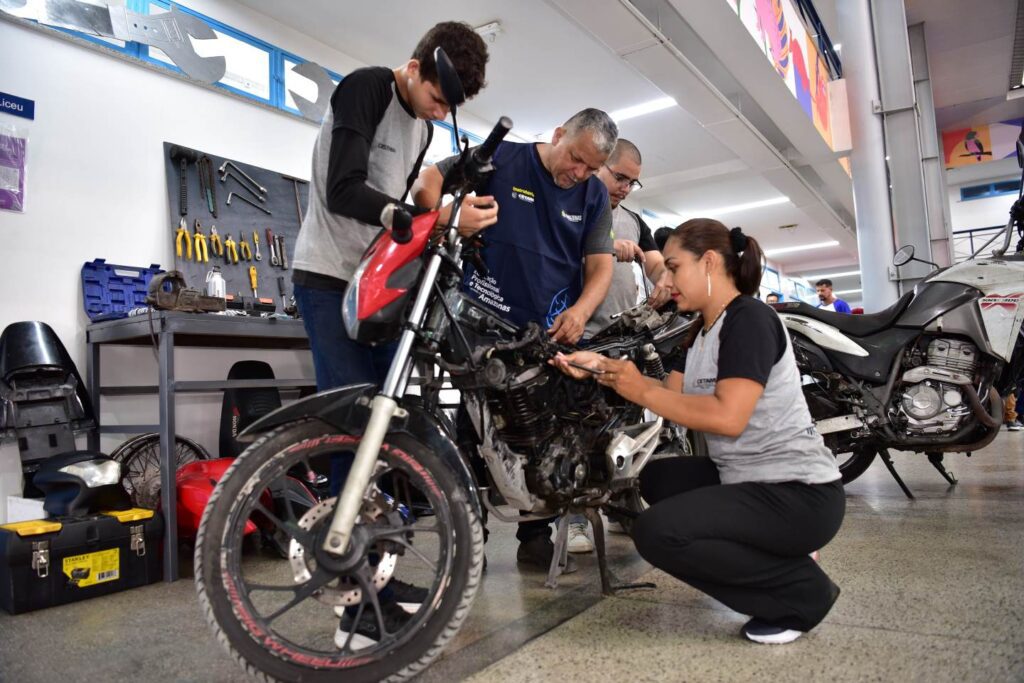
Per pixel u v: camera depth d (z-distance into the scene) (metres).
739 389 1.35
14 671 1.43
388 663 1.13
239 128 3.77
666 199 9.20
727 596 1.38
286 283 3.58
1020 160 3.84
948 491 3.13
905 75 5.71
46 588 1.91
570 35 4.82
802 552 1.37
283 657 1.09
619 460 1.73
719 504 1.37
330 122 1.53
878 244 5.74
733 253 1.51
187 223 3.31
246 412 3.02
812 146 6.53
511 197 1.75
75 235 2.97
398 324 1.25
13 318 2.75
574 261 1.83
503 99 5.77
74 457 2.17
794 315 2.92
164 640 1.61
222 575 1.08
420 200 1.88
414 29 4.49
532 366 1.49
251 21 4.01
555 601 1.74
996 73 10.66
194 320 2.32
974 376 2.68
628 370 1.45
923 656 1.25
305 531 1.15
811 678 1.19
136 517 2.13
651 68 4.68
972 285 2.67
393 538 1.19
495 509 1.57
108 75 3.17
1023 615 1.44
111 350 3.06
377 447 1.12
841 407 2.81
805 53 6.11
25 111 2.86
